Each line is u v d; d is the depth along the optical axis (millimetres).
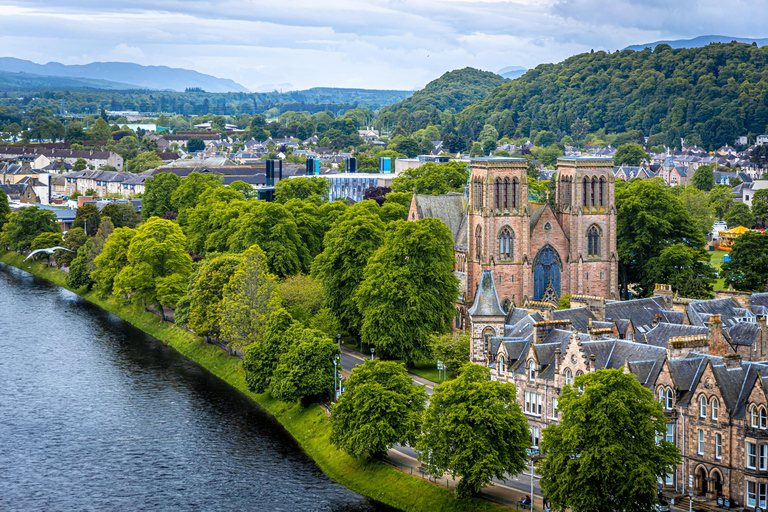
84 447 185500
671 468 143500
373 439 159875
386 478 161625
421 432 159875
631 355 156625
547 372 164250
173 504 159750
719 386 138750
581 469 127438
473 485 144625
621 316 193125
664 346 169375
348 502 159250
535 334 170500
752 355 170625
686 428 143500
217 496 162750
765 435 133500
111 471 174000
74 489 166125
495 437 144375
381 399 162000
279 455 181625
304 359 196250
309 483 168000
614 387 131000
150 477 170875
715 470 140000
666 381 146125
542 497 144500
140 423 198875
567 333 168625
